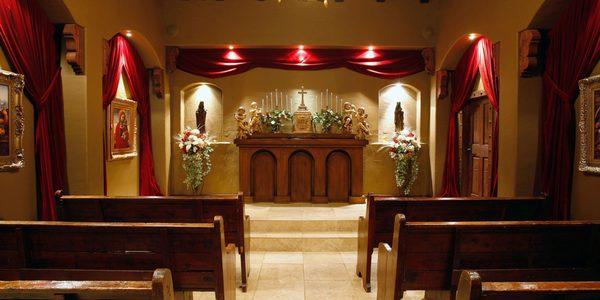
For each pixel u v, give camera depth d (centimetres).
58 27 445
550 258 281
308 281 414
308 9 716
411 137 685
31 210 403
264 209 627
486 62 560
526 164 460
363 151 734
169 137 739
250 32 714
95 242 266
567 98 406
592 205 384
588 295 154
